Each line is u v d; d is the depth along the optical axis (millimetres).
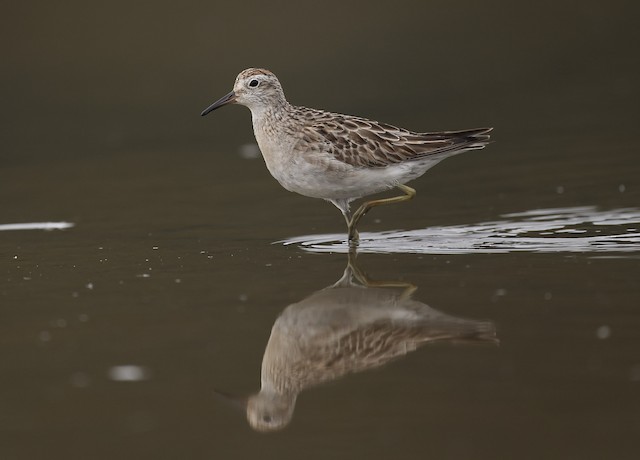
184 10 26188
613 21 26781
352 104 21969
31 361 9867
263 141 14062
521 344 9828
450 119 20969
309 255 13570
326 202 16891
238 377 9469
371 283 12062
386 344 10148
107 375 9523
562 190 16531
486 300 11164
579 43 25578
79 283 12422
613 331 10023
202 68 23828
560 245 13500
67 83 23531
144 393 9164
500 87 23109
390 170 13656
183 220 15859
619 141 19219
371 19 26656
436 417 8469
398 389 9062
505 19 27188
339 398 8961
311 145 13516
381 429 8328
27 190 17891
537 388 8852
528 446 7887
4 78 23734
